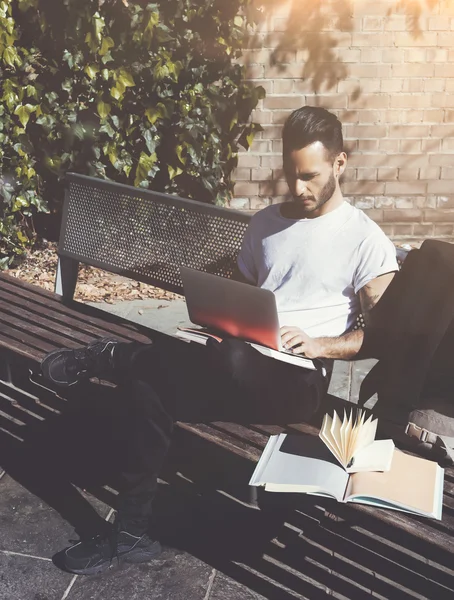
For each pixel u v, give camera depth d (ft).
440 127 19.31
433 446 8.31
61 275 13.69
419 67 18.88
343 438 7.75
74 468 10.87
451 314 8.10
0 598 8.54
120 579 8.84
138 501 8.84
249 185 19.72
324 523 9.66
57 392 11.35
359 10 18.49
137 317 15.92
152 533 9.64
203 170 18.89
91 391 11.12
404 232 19.85
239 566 9.11
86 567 8.83
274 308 8.02
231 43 18.34
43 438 11.55
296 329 8.55
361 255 8.67
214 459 10.89
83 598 8.57
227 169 19.51
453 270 8.15
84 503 10.16
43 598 8.56
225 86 18.67
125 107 18.38
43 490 10.40
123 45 17.89
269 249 9.13
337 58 18.81
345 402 9.37
